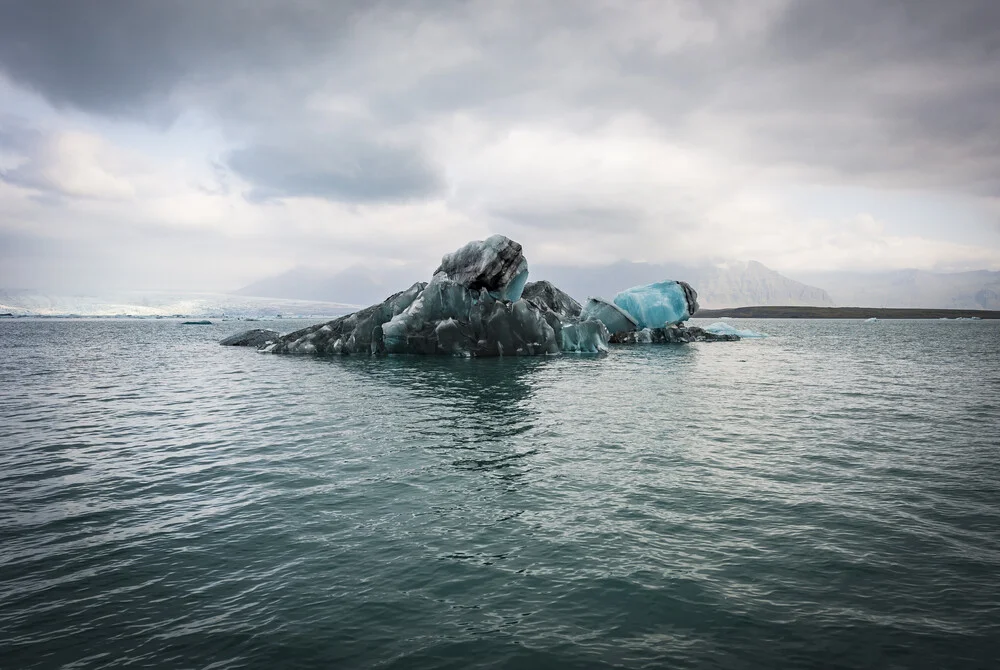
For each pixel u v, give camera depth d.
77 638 5.13
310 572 6.45
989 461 11.29
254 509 8.62
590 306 54.88
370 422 15.68
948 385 23.78
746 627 5.26
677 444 12.90
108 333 92.75
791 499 8.94
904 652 4.87
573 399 19.81
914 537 7.39
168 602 5.78
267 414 17.02
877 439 13.40
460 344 37.56
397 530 7.71
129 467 11.08
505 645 4.98
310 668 4.66
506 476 10.33
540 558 6.78
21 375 28.78
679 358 38.53
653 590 5.97
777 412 17.17
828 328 119.06
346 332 41.78
